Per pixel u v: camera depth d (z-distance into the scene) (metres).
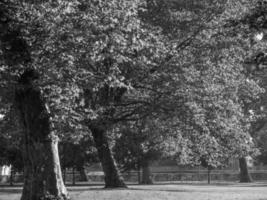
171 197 25.09
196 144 32.59
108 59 21.30
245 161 65.56
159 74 29.50
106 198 24.28
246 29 14.94
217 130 32.28
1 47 17.67
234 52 31.25
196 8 31.34
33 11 17.52
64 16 18.05
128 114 32.62
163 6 31.41
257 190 33.66
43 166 19.69
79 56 18.83
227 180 71.62
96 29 18.58
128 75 29.53
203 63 30.69
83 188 33.50
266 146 73.62
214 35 30.56
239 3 30.78
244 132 35.25
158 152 48.50
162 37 29.45
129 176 64.56
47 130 19.78
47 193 19.61
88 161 48.22
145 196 25.28
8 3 17.39
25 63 17.97
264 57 13.95
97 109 28.45
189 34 31.50
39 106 19.72
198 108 29.41
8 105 25.41
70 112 20.70
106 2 19.00
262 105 62.62
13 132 29.84
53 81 18.64
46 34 17.97
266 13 13.80
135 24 20.28
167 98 29.88
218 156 35.38
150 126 32.28
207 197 25.48
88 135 33.25
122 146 44.62
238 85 33.41
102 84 20.86
